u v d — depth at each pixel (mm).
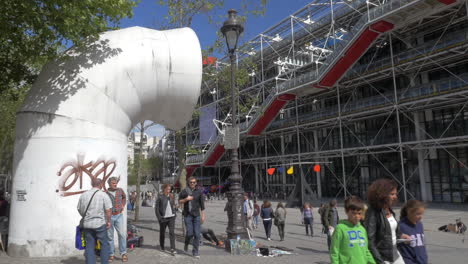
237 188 8328
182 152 11891
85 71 6973
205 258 6832
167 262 6277
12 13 6371
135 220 14789
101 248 5129
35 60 7586
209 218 18062
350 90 29984
